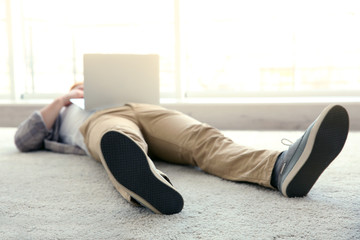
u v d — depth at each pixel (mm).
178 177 1628
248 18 3699
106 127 1522
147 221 1153
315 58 3621
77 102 2156
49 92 4062
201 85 3842
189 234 1060
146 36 3857
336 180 1575
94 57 1992
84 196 1420
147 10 3826
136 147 1132
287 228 1087
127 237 1051
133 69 2062
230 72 3787
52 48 4035
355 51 3535
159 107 1841
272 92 3650
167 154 1707
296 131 3045
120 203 1331
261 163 1394
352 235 1037
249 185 1478
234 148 1524
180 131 1642
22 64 4000
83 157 2109
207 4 3736
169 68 3854
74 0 3941
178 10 3527
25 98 4047
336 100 3158
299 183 1287
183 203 1204
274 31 3670
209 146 1575
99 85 2012
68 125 2229
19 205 1335
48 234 1083
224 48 3768
